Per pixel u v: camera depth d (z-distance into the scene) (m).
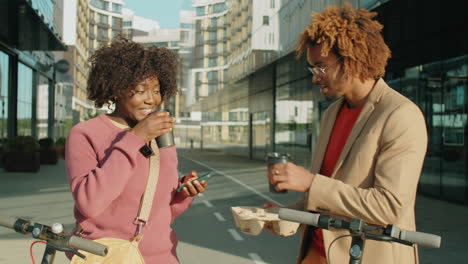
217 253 6.11
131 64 2.03
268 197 11.66
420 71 12.99
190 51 38.69
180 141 77.12
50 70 38.66
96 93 2.10
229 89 32.41
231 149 38.16
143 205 1.96
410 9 9.77
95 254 1.66
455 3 9.28
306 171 2.02
